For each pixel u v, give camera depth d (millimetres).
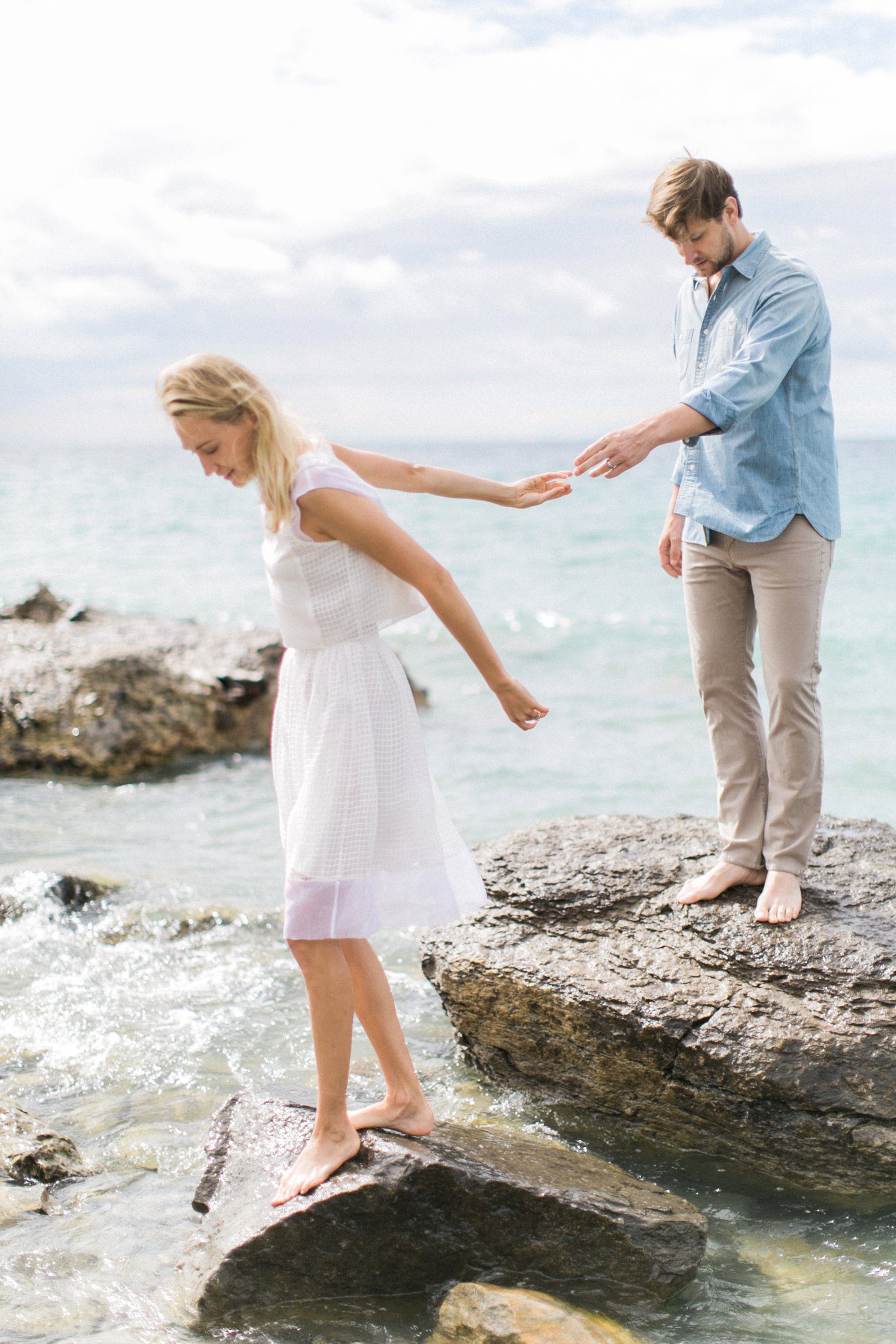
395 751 2822
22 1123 3496
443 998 4078
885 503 26500
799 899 3789
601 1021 3691
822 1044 3424
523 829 4648
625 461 3275
